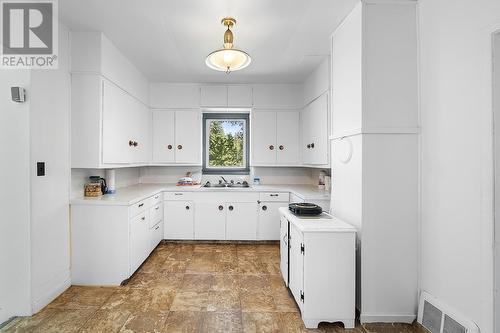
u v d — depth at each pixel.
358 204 2.02
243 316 2.02
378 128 1.96
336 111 2.41
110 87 2.72
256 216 3.81
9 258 1.99
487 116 1.45
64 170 2.42
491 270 1.44
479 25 1.50
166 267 2.94
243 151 4.56
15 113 1.98
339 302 1.89
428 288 1.89
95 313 2.04
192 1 2.02
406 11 1.98
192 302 2.21
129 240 2.55
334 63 2.46
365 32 1.96
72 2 2.04
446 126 1.73
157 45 2.78
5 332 1.82
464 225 1.60
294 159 4.07
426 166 1.91
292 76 3.71
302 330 1.87
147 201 3.07
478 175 1.51
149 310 2.09
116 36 2.59
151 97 4.00
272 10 2.13
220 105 4.03
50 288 2.21
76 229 2.50
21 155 1.99
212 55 2.05
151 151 4.02
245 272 2.82
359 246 2.00
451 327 1.65
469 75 1.56
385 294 1.97
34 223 2.03
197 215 3.80
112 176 3.08
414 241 1.98
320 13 2.17
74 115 2.51
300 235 1.97
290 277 2.32
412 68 1.99
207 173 4.51
